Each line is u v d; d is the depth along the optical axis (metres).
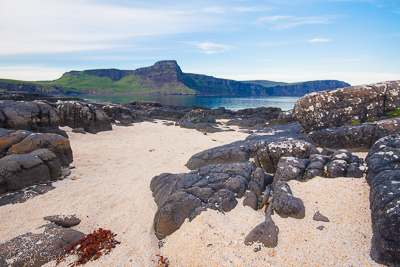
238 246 3.41
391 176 3.43
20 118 10.06
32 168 5.65
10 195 5.11
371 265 2.81
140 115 27.03
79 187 5.95
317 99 7.00
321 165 4.59
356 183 4.03
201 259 3.36
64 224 4.31
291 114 16.05
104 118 14.62
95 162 8.38
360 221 3.38
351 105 6.71
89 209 4.89
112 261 3.54
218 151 7.43
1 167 5.21
